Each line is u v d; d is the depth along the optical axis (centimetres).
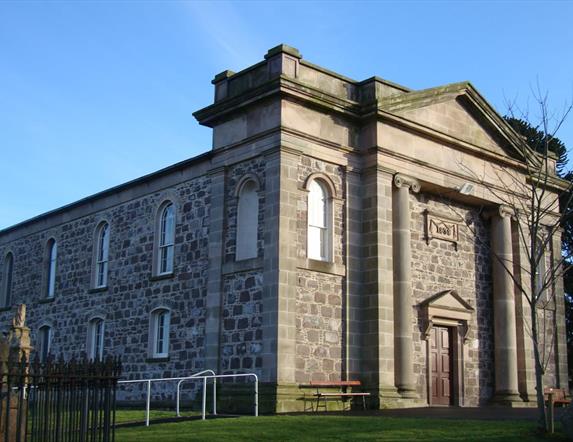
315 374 2233
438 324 2650
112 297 3042
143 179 2938
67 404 1105
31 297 3650
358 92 2541
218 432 1597
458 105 2800
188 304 2598
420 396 2530
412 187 2547
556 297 3095
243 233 2388
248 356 2239
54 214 3572
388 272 2408
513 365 2792
